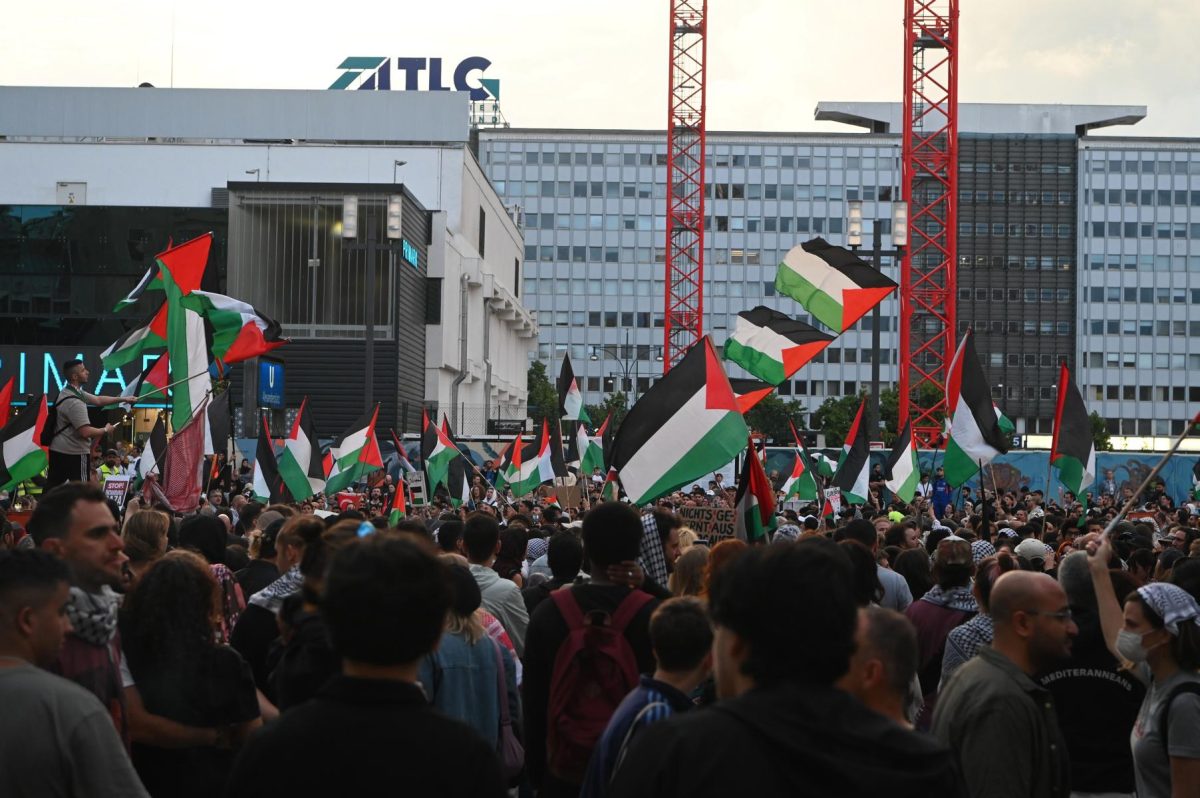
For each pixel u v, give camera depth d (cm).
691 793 365
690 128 11069
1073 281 15575
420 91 9419
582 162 15662
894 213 4100
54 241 7100
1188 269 15425
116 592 772
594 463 3256
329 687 406
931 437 6912
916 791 368
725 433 1172
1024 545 1251
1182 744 630
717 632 463
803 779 362
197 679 633
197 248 1722
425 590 404
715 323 15475
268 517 1218
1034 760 576
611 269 15600
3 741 462
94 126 9388
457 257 8581
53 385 6950
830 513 2334
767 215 15512
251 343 1742
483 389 9638
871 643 481
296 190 7200
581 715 695
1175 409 15312
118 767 474
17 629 484
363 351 7212
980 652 609
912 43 7556
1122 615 733
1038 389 15488
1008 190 15725
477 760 400
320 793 387
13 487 1867
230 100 9450
